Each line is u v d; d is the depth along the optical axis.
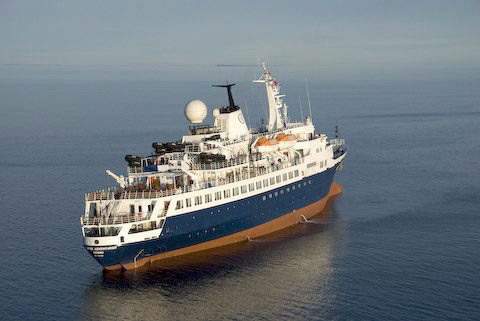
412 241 110.88
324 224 123.38
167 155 114.38
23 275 101.12
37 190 163.75
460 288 90.06
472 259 100.88
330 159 135.38
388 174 168.12
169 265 103.06
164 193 102.25
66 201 150.25
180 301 90.56
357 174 169.00
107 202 103.00
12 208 144.38
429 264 99.50
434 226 119.19
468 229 116.62
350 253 106.31
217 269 101.25
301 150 128.38
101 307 89.38
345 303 87.50
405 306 85.44
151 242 101.00
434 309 84.12
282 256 106.25
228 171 113.06
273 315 85.25
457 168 174.00
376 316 83.19
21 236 121.75
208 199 106.62
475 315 82.06
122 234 98.06
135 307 89.12
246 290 93.31
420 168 175.38
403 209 132.00
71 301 91.44
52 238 120.06
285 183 120.31
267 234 118.06
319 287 93.06
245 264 103.12
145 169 112.31
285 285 94.50
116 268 100.88
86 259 107.94
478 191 146.00
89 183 171.00
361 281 94.38
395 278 94.75
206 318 85.25
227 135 122.75
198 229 105.94
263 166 119.81
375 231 117.50
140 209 101.75
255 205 114.25
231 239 112.12
